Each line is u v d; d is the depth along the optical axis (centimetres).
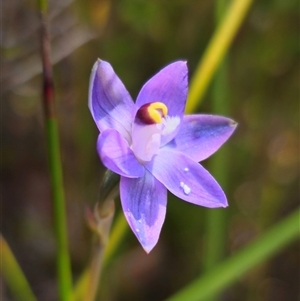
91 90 20
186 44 30
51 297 31
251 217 33
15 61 28
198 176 21
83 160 30
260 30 31
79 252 31
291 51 31
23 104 31
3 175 32
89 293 22
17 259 31
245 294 32
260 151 33
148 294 32
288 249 34
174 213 31
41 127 32
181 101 21
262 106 32
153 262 32
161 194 21
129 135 21
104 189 21
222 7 26
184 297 24
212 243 26
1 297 28
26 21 27
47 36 21
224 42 25
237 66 32
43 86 21
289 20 31
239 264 24
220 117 21
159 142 21
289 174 34
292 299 33
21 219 32
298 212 24
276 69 32
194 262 31
